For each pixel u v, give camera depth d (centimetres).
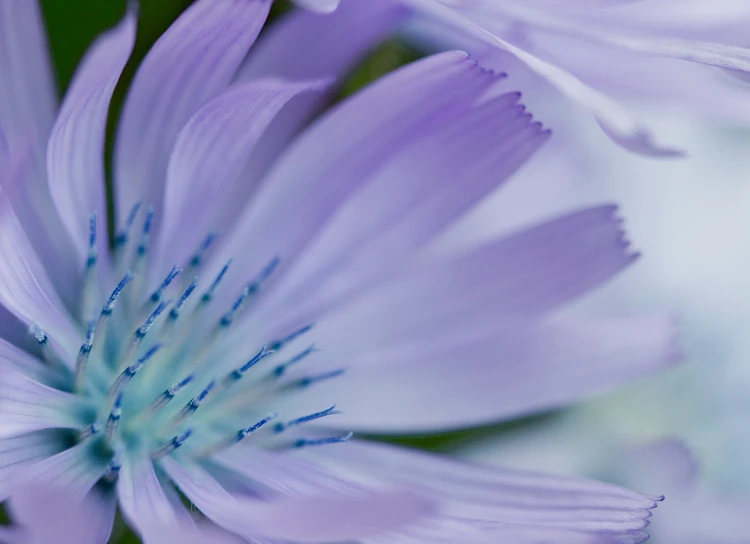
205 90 10
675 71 11
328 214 11
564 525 11
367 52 11
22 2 10
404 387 11
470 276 11
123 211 11
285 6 11
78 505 10
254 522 10
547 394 11
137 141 11
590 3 11
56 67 11
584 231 11
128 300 11
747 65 10
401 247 11
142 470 11
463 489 11
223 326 11
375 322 11
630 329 11
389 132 11
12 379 10
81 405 11
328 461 11
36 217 11
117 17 11
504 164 11
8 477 10
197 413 11
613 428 13
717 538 12
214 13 10
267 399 11
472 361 11
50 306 11
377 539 10
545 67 10
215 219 11
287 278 11
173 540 9
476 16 11
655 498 11
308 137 11
